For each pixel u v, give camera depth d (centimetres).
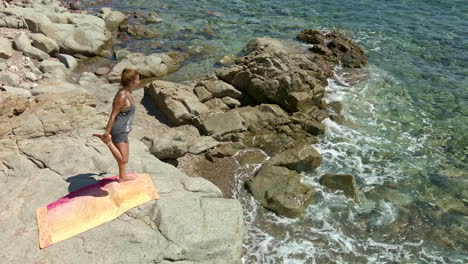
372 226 1010
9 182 831
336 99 1603
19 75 1536
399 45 2117
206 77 1598
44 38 1781
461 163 1247
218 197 892
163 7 2655
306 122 1369
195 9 2622
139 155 978
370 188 1137
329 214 1042
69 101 1080
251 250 932
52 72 1617
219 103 1473
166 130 1337
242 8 2656
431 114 1509
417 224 1018
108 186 809
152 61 1775
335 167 1220
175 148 1180
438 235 985
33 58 1705
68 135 1018
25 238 695
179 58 1920
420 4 2725
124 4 2697
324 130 1372
